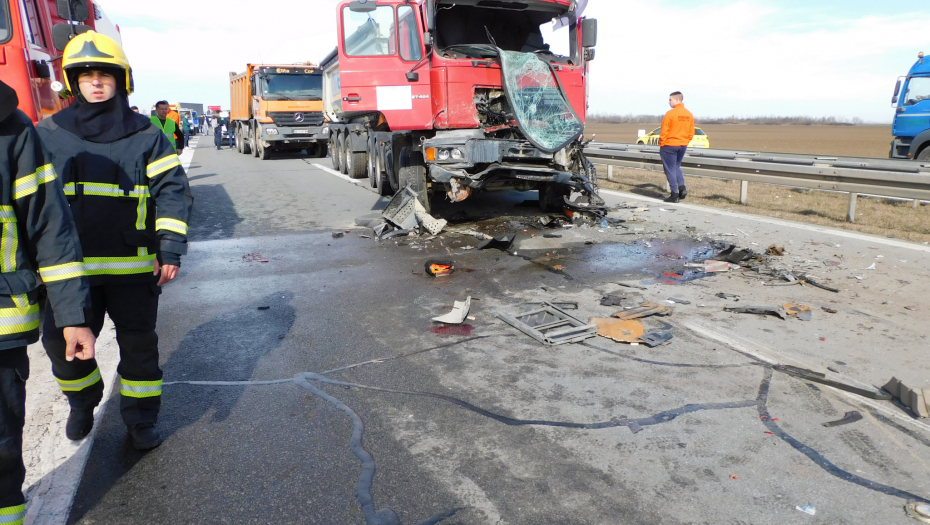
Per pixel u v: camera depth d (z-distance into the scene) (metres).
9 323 1.98
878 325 4.57
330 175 15.61
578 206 8.77
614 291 5.54
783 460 2.86
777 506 2.53
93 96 2.63
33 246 2.13
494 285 5.82
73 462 2.93
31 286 2.06
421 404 3.47
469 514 2.51
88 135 2.65
